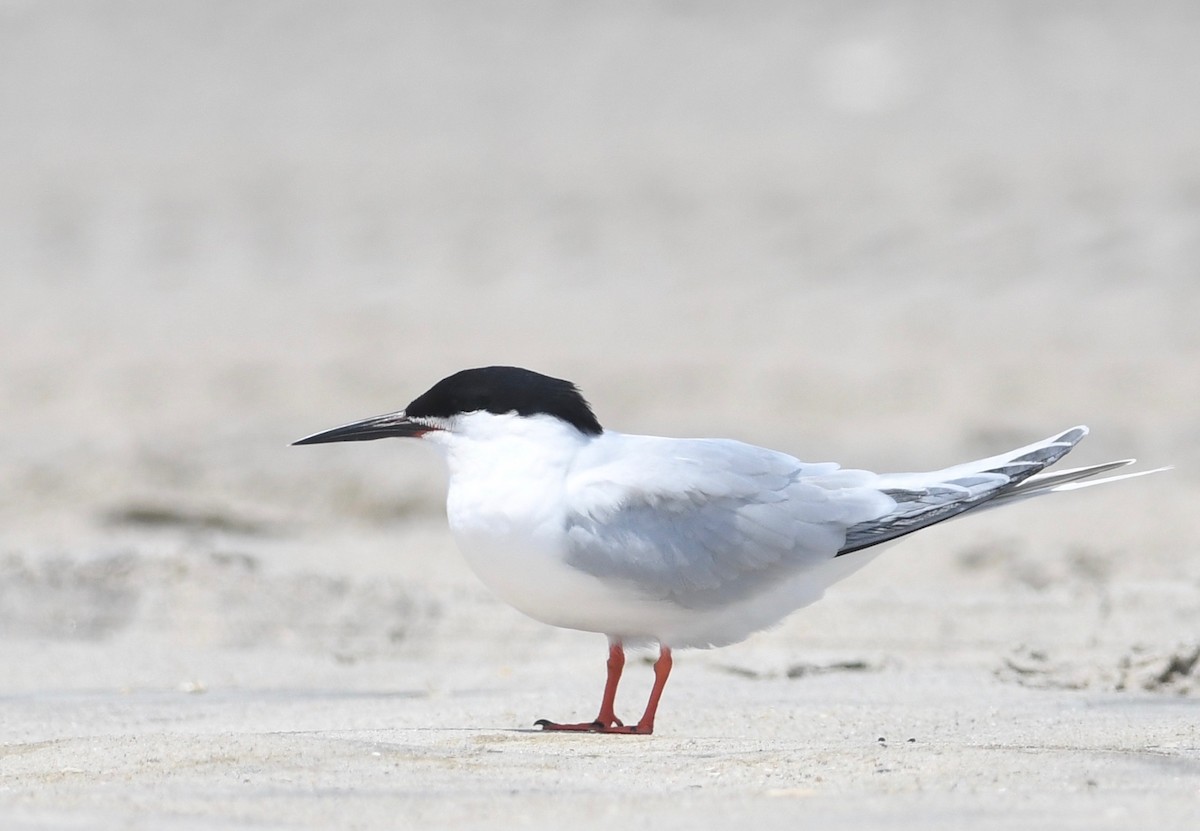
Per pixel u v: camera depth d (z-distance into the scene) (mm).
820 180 33531
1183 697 7465
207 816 4672
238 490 14508
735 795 4945
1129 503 13258
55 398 19672
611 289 26281
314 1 58281
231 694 8102
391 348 22531
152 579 10398
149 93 49656
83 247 31078
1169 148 33938
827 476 6816
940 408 18391
